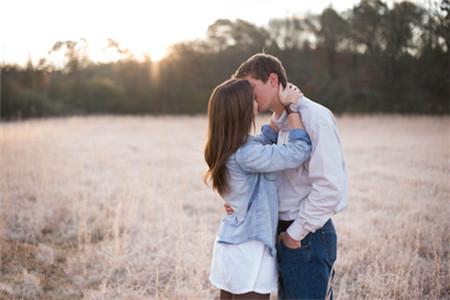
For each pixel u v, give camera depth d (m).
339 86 29.48
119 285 3.52
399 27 23.95
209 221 5.20
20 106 26.02
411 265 3.59
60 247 4.52
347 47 32.03
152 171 7.96
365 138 12.83
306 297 2.25
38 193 6.01
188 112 31.22
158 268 3.87
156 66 33.28
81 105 30.70
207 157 2.34
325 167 2.09
